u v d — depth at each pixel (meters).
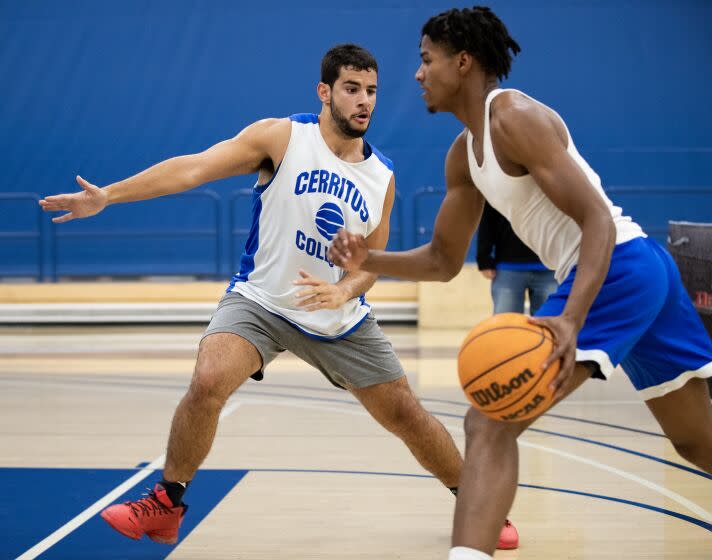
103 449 5.65
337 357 3.72
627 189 13.59
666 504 4.41
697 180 14.10
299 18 14.21
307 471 5.07
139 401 7.43
